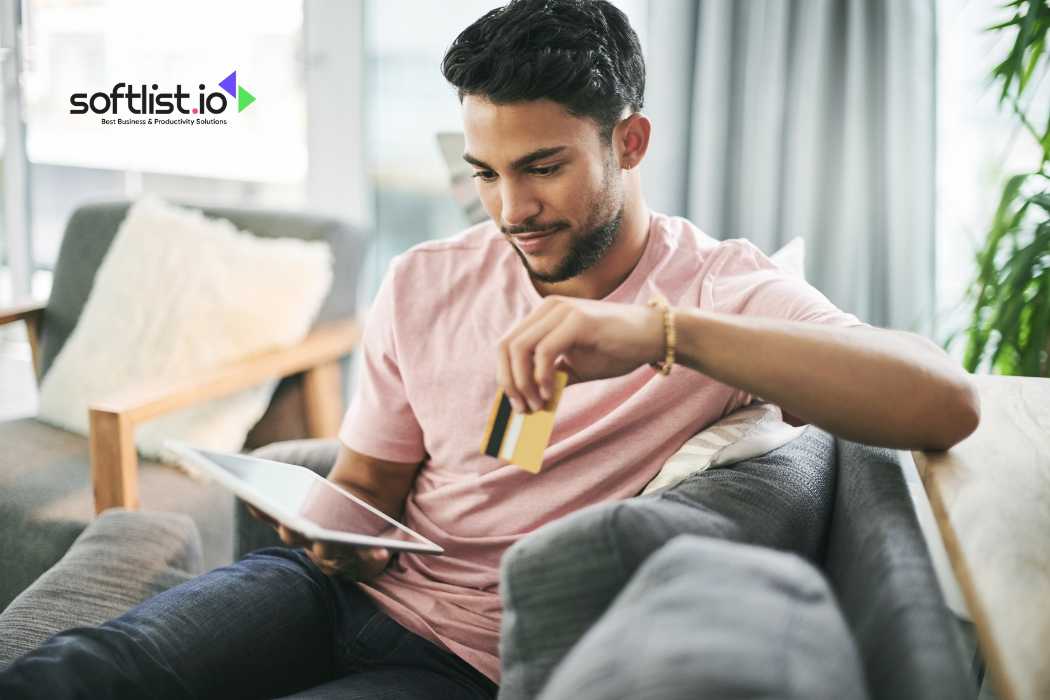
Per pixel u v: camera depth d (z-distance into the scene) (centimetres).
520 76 100
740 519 88
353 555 110
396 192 280
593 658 49
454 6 261
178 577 127
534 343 89
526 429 91
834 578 93
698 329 91
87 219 232
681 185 221
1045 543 77
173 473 185
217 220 224
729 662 44
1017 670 62
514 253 120
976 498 85
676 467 107
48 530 164
